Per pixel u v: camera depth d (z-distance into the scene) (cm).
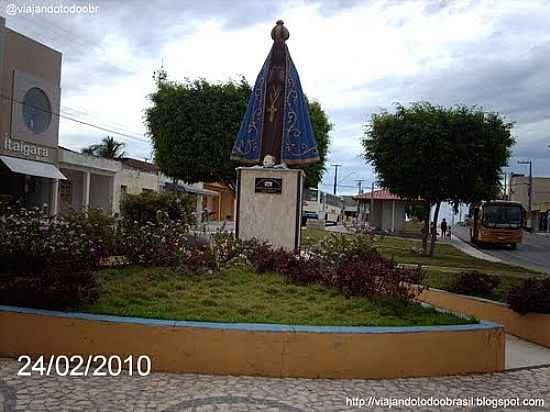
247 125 1261
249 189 1171
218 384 535
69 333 575
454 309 986
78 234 848
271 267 908
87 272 662
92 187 3394
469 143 2070
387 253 2242
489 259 2469
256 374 567
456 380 600
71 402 473
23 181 2506
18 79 2331
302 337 571
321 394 525
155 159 2859
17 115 2338
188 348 566
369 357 582
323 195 6812
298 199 1166
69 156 2820
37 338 580
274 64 1252
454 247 3144
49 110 2539
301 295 763
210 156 2659
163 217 1110
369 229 1169
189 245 943
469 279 1014
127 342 568
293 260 872
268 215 1164
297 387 539
